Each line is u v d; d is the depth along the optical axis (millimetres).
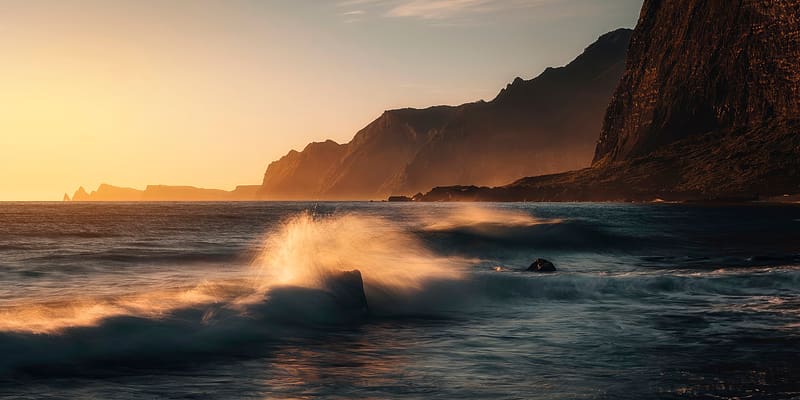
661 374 11328
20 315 13953
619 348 13500
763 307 18688
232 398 9938
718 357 12602
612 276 22922
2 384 10312
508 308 19078
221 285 20172
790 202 181875
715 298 20500
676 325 16078
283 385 10688
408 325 16359
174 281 23594
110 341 12820
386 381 10969
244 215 119938
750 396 9984
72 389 10242
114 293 19891
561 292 21641
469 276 22641
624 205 198750
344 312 17203
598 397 9992
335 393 10242
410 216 93750
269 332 14648
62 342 12398
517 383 10828
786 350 13180
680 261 34031
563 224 46969
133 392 10180
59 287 21688
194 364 11945
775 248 42281
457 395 10125
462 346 13812
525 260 34125
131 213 133250
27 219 94688
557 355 12898
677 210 132875
